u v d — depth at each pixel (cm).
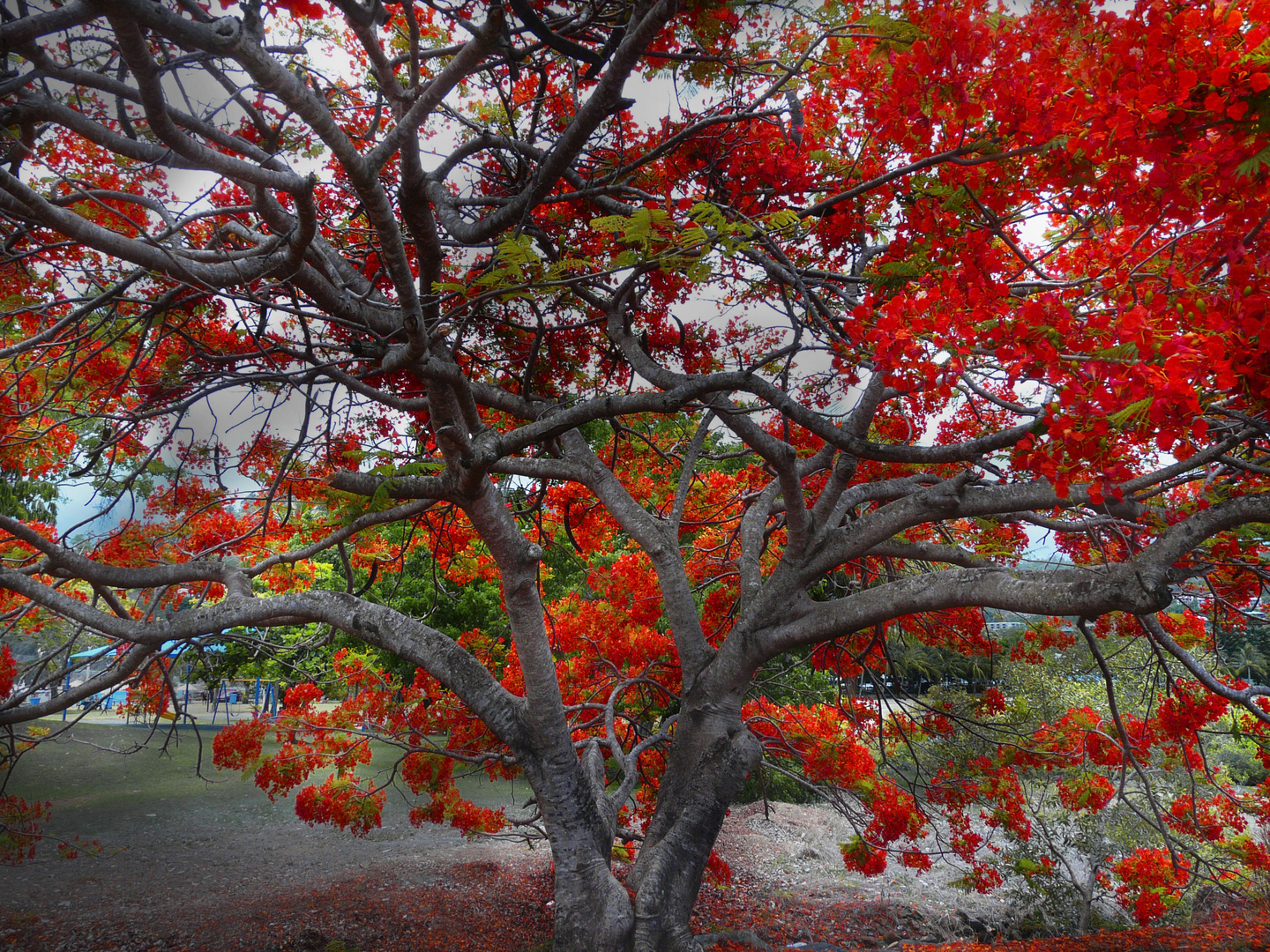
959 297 307
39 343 405
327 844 1163
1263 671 1248
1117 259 304
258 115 319
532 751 507
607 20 409
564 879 486
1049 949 756
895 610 476
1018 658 743
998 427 570
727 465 1295
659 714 1018
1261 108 231
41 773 1552
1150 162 269
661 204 457
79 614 524
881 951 798
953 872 1123
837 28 339
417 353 387
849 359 393
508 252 287
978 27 278
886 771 895
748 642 550
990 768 744
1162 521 415
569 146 372
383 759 1764
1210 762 1051
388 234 324
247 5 231
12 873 954
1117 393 255
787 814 1438
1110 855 910
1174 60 238
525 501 815
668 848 511
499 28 244
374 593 1573
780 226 374
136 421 468
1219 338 246
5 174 251
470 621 1642
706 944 768
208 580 580
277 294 429
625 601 816
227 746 692
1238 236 271
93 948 750
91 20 221
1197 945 752
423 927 842
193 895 913
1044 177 317
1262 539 429
